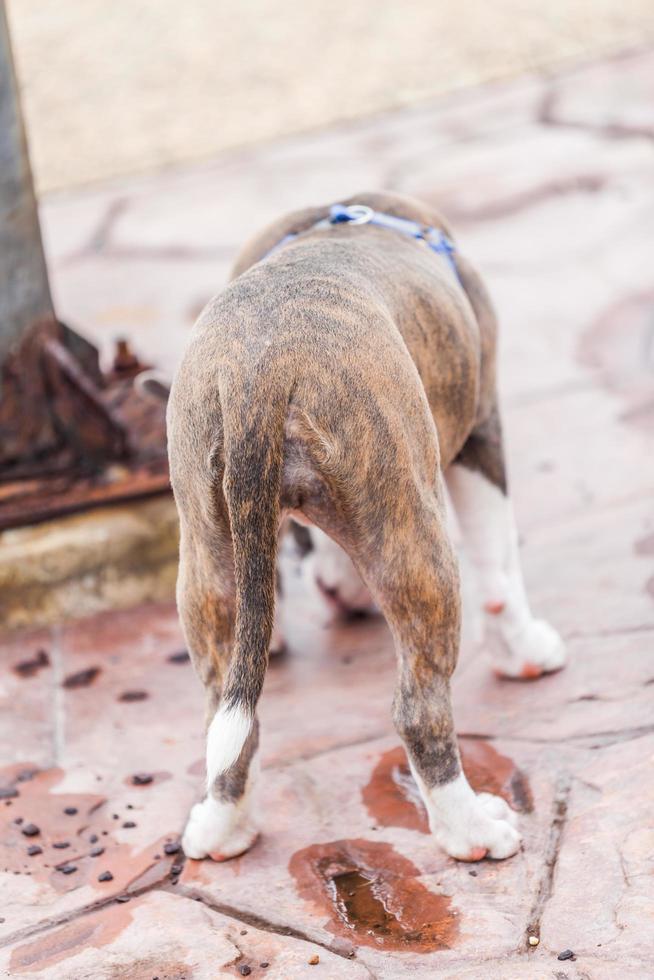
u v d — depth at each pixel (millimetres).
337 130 10531
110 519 4895
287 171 9789
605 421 5828
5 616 4801
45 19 14125
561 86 10750
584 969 2820
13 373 4883
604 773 3484
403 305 3180
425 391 3240
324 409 2811
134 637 4695
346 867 3293
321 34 12844
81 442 4969
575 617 4359
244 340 2836
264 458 2775
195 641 3133
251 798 3367
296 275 3010
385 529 2969
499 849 3217
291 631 4641
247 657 2803
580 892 3068
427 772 3180
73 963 3027
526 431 5863
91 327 7441
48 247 8891
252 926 3107
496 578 3984
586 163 9156
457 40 12164
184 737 4004
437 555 3025
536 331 6871
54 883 3355
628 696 3828
